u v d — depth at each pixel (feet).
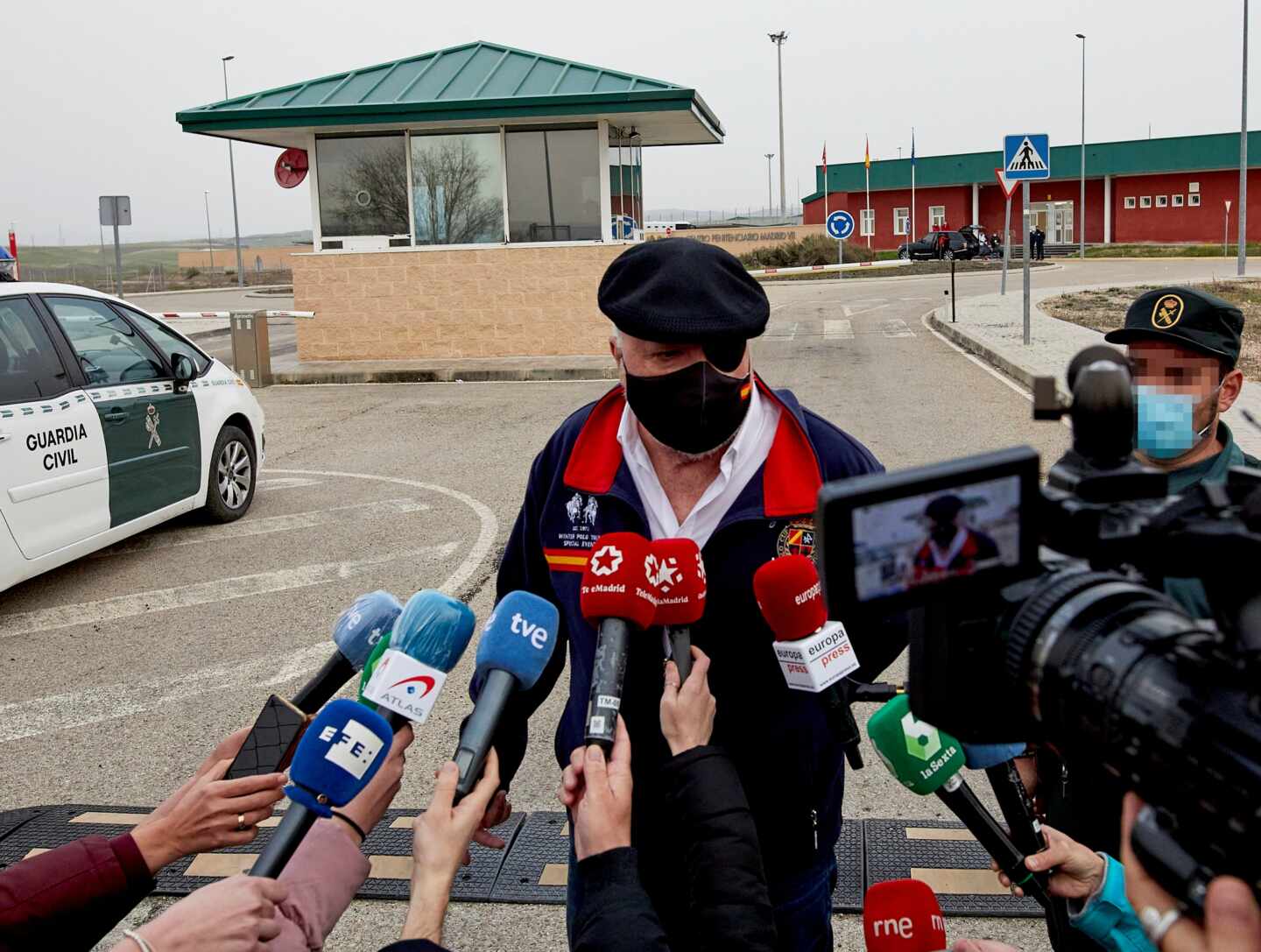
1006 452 3.36
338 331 49.75
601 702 4.97
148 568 21.33
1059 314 62.34
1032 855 5.91
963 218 181.37
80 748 13.80
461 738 5.35
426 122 47.11
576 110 46.11
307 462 31.14
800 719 5.85
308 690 6.53
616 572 5.07
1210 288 78.54
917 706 3.61
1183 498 3.00
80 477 19.85
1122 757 2.94
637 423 5.98
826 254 142.72
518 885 10.35
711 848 4.72
